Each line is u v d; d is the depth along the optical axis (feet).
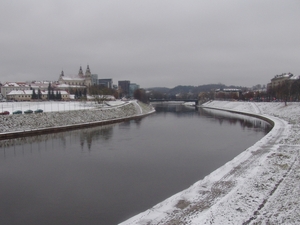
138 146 197.36
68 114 314.76
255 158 134.21
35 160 160.15
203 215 76.02
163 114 506.48
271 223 68.03
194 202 87.40
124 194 107.24
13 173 135.85
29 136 240.12
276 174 106.52
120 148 190.70
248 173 111.75
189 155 168.55
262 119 381.19
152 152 177.47
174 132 266.36
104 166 146.41
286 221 67.82
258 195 87.25
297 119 289.33
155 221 75.92
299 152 140.56
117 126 316.81
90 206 97.25
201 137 234.99
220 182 103.86
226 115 468.34
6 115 248.93
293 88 465.88
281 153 138.41
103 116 365.81
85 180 124.36
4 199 104.22
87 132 267.18
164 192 108.68
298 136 186.50
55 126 276.41
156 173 132.98
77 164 150.82
